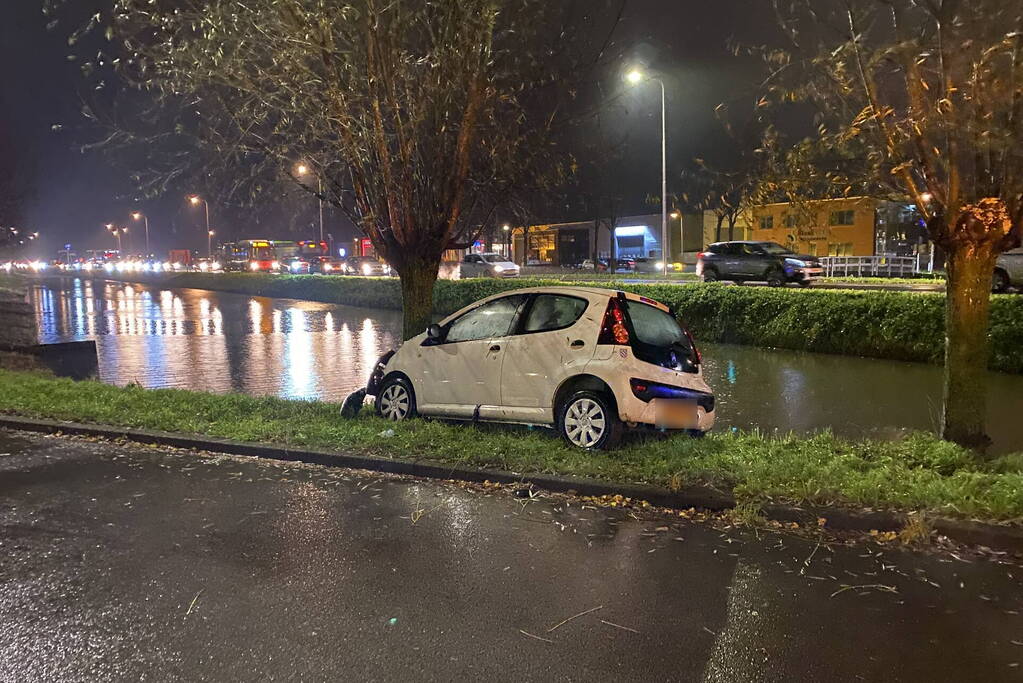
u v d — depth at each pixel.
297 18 7.17
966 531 4.96
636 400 6.84
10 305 14.38
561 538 5.16
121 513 5.72
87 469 6.92
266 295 39.72
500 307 7.91
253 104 7.96
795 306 16.55
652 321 7.44
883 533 5.12
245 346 18.77
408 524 5.45
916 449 6.88
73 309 31.22
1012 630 3.88
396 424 7.86
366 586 4.43
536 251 65.62
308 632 3.89
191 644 3.78
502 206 9.27
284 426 7.92
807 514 5.32
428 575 4.57
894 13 6.14
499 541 5.12
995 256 6.89
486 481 6.36
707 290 18.55
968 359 7.06
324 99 7.80
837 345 15.67
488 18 7.61
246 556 4.88
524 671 3.53
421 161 8.73
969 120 5.98
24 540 5.17
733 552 4.90
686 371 7.34
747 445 7.20
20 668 3.57
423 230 8.87
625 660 3.62
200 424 8.14
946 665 3.56
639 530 5.30
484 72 7.98
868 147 6.42
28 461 7.20
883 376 12.97
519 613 4.09
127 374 14.41
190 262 71.25
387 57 7.84
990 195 6.43
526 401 7.40
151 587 4.43
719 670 3.53
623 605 4.18
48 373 13.30
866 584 4.41
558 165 8.63
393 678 3.47
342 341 19.80
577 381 7.17
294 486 6.37
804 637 3.82
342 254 67.75
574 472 6.24
